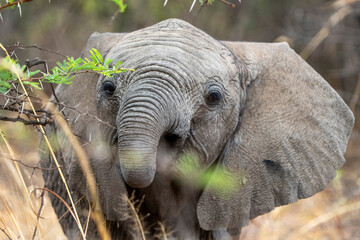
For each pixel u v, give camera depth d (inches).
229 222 326.6
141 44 297.1
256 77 321.7
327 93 340.2
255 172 324.2
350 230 473.4
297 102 330.0
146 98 277.6
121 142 274.1
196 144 303.6
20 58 613.0
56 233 392.2
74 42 673.6
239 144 319.3
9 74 255.4
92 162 311.6
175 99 283.9
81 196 332.5
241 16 746.2
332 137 339.9
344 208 476.7
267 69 325.7
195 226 339.0
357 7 709.3
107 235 333.4
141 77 284.5
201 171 314.5
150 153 271.1
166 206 326.0
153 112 275.6
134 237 332.8
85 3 673.6
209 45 306.5
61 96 328.5
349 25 733.9
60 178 355.6
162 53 290.5
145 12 655.1
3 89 254.8
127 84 288.2
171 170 305.3
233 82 308.8
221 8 726.5
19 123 347.9
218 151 316.5
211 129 304.2
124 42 302.4
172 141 297.6
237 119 316.5
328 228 470.9
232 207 324.8
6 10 624.7
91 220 336.5
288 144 327.9
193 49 298.4
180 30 306.3
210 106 299.4
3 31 622.5
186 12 629.0
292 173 331.3
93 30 676.7
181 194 323.0
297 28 755.4
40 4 661.3
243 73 316.2
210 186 320.8
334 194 514.3
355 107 695.1
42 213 382.0
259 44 335.6
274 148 325.4
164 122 279.0
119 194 310.5
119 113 281.1
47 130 334.6
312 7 756.6
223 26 730.8
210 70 296.4
